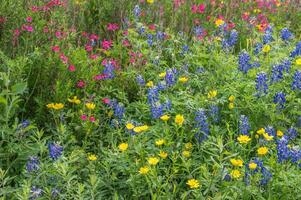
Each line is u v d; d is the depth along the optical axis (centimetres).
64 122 329
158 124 327
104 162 301
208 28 461
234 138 337
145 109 345
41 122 336
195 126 329
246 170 302
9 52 366
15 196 281
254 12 502
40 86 347
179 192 301
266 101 356
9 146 301
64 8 418
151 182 293
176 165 310
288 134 335
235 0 494
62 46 373
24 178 295
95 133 329
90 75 358
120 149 300
